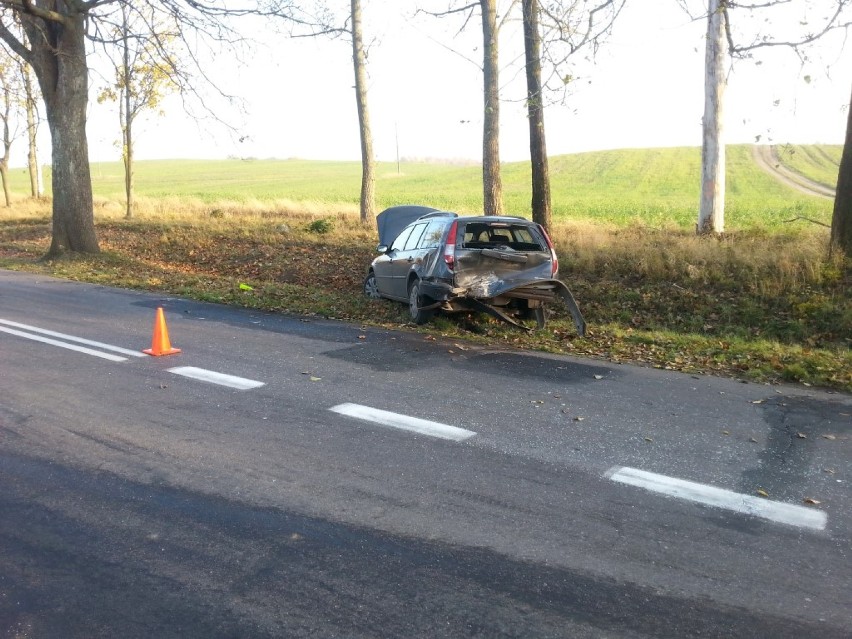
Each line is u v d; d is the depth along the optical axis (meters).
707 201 18.67
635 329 11.32
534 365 8.16
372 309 11.98
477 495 4.57
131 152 30.91
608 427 5.92
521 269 10.08
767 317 11.23
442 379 7.40
